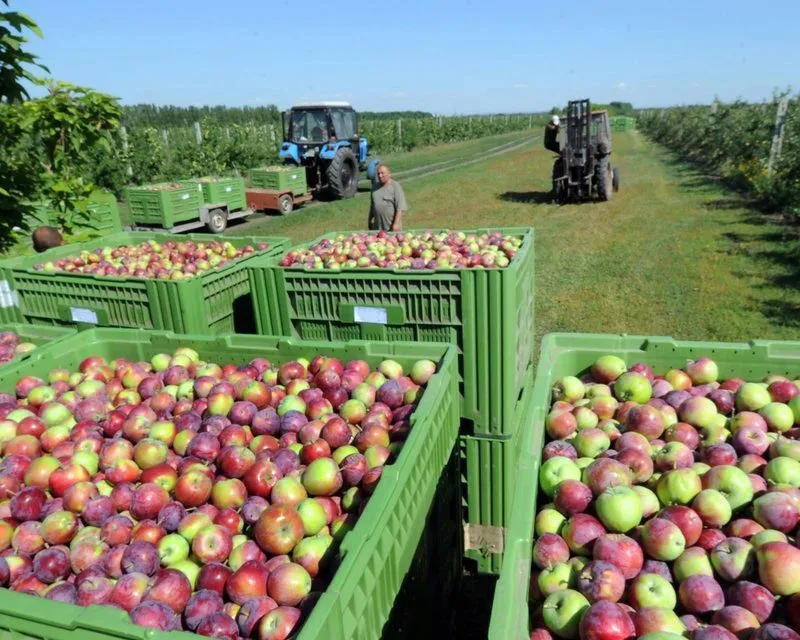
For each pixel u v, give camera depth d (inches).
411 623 95.5
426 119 2118.6
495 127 3034.0
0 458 115.3
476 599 152.3
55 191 260.2
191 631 78.7
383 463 106.3
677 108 1743.4
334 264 191.0
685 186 789.9
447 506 125.3
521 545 76.2
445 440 122.0
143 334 155.9
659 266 416.5
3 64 196.9
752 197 657.0
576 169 693.3
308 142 808.3
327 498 101.1
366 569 75.2
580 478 96.0
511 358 152.3
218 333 195.0
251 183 738.2
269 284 173.6
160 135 1357.0
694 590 75.0
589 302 353.7
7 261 215.6
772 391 116.5
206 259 240.2
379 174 308.3
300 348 144.5
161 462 109.7
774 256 416.5
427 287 154.9
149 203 577.6
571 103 669.3
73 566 89.5
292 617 75.2
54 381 142.2
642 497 89.4
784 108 649.0
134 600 80.7
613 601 74.3
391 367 136.0
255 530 91.7
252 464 104.5
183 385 136.6
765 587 74.7
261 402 126.4
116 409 126.3
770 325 300.7
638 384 121.0
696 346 130.7
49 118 246.4
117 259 240.7
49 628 66.1
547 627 74.2
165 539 91.4
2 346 162.4
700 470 97.4
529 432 101.6
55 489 103.3
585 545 83.7
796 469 94.2
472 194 836.6
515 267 150.9
